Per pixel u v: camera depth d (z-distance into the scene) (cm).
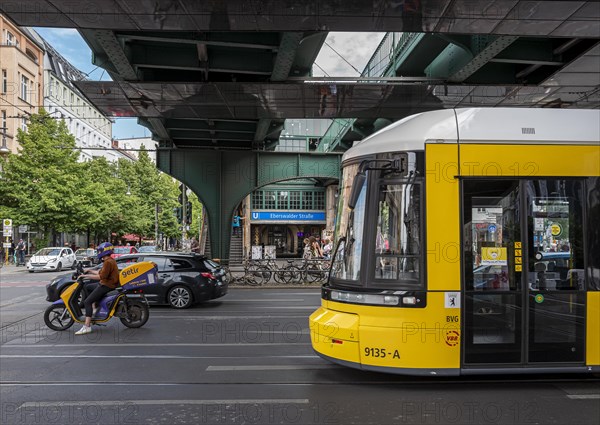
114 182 4716
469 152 561
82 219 3544
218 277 1319
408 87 1442
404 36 1445
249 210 4312
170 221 5806
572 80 1406
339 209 641
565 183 568
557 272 560
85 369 658
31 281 2238
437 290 544
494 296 550
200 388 569
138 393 552
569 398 529
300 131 4062
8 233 3322
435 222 551
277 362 689
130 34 1202
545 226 563
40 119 3438
